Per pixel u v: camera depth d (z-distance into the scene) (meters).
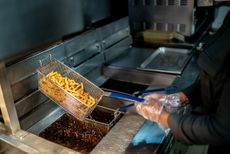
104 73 1.89
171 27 2.24
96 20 1.89
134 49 2.22
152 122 1.23
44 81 1.18
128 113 1.37
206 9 2.57
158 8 2.21
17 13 1.23
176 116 0.94
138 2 2.27
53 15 1.45
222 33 0.92
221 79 0.87
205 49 0.97
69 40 1.48
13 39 1.24
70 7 1.58
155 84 1.75
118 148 1.11
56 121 1.39
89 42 1.67
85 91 1.26
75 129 1.37
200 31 2.49
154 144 1.08
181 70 1.74
